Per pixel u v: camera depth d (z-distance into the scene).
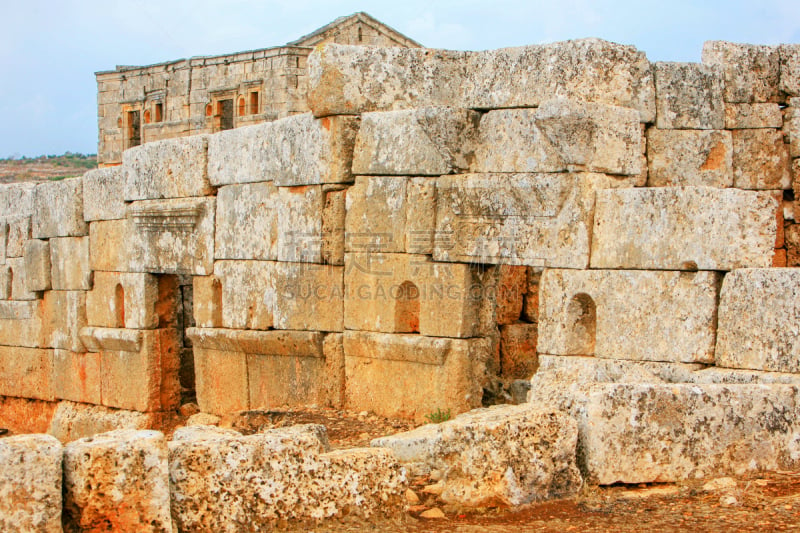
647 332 10.19
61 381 17.72
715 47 13.99
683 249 9.98
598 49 11.02
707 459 8.16
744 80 14.00
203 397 14.66
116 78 37.25
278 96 32.00
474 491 7.67
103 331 16.38
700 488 7.92
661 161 12.75
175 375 15.98
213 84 34.06
